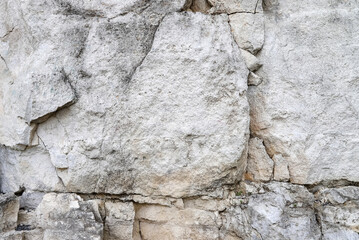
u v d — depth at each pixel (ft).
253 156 9.26
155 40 8.50
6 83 8.93
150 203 8.94
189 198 9.07
